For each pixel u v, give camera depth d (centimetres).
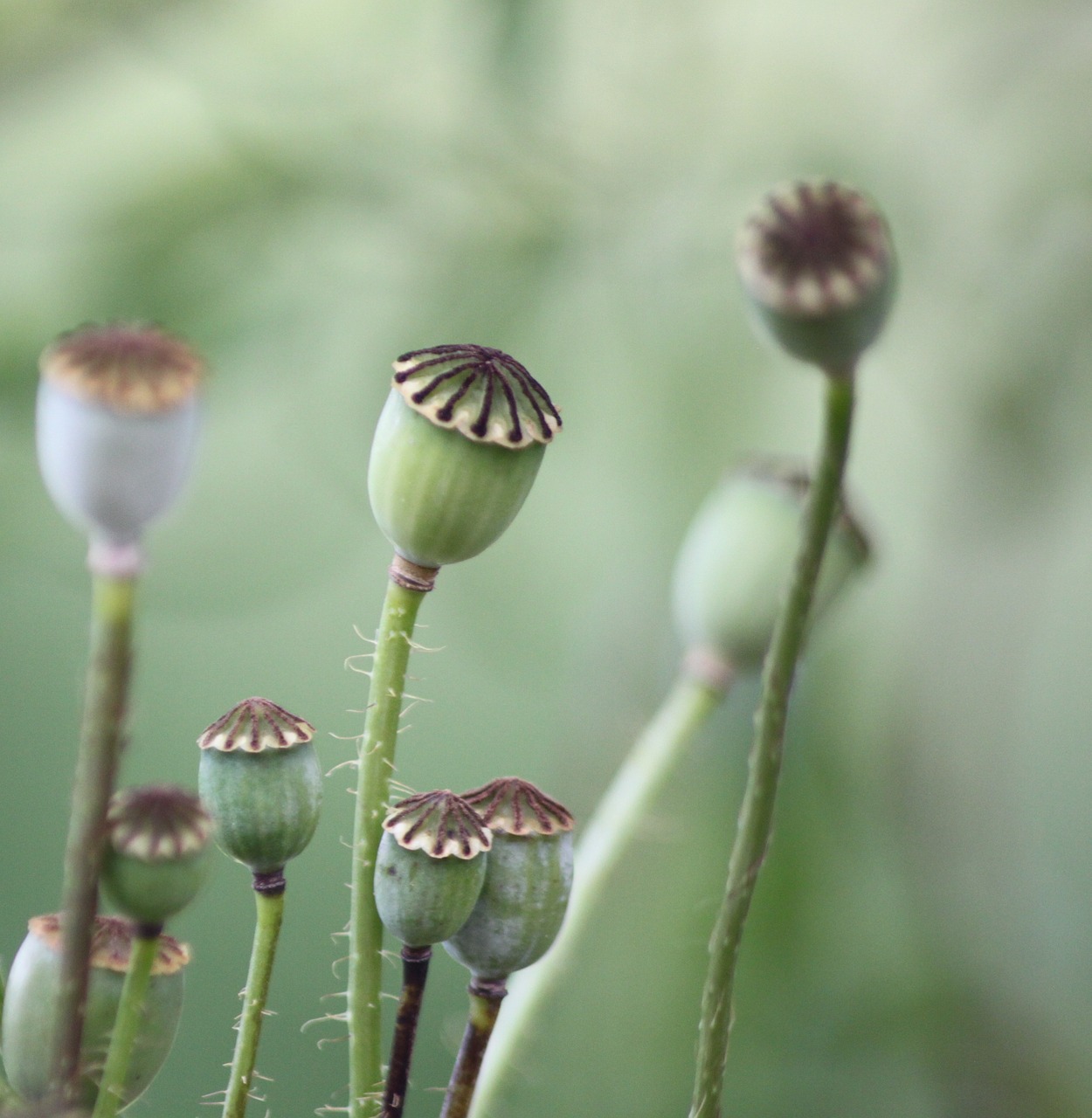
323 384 81
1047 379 79
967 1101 76
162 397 48
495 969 51
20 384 75
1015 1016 76
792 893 76
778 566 58
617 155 81
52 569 78
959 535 81
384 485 51
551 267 80
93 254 77
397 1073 51
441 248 79
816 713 79
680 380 81
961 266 81
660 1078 71
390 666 51
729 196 81
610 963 72
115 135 80
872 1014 75
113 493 48
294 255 79
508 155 79
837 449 50
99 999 51
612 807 58
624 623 81
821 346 49
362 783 51
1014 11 81
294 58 81
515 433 51
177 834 50
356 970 51
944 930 77
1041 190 79
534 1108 70
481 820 51
